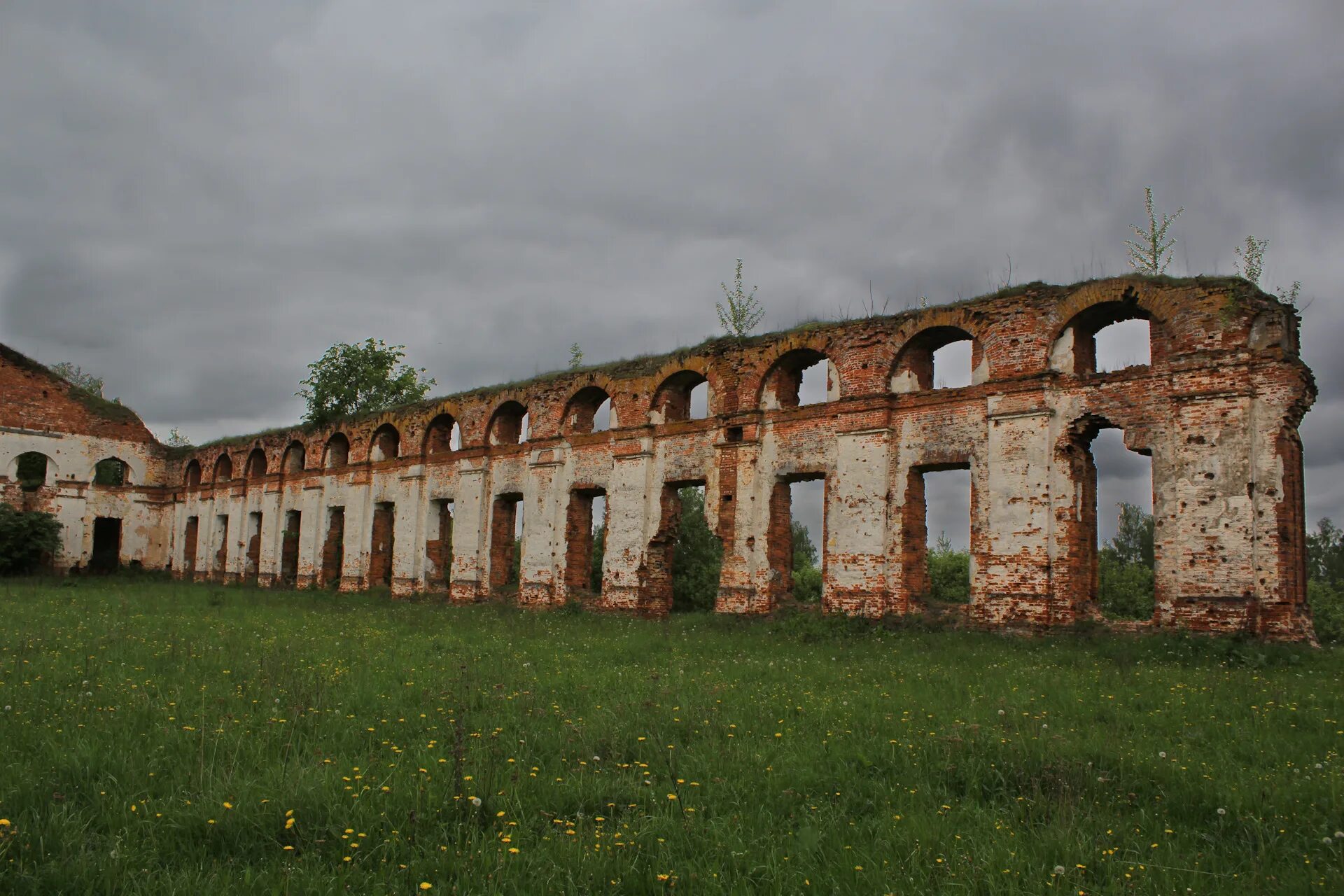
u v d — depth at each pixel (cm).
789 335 2352
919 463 2083
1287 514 1631
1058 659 1533
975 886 522
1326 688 1188
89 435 4797
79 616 2048
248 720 902
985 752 820
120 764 717
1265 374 1677
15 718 877
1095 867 560
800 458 2286
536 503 2930
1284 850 597
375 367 4269
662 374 2628
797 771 756
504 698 1072
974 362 2033
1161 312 1795
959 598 4688
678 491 2639
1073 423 1875
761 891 521
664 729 903
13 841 539
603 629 2072
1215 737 905
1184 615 1698
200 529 4678
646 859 562
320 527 3900
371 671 1270
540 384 3000
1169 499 1744
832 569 2175
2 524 4147
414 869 536
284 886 500
